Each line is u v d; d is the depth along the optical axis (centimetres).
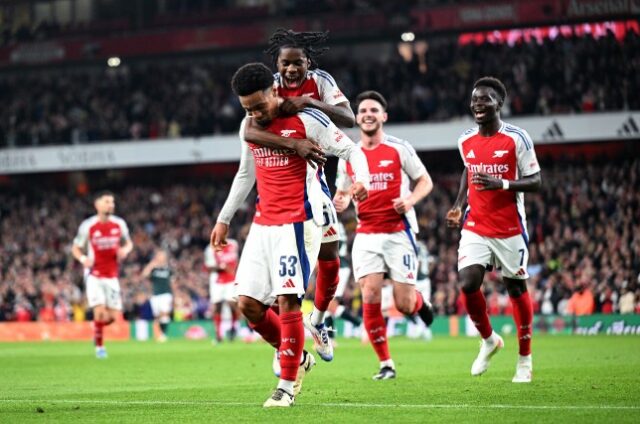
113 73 4194
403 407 791
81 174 4169
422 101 3475
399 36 3584
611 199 3119
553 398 844
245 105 784
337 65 3794
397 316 2662
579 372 1173
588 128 3136
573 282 2695
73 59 3972
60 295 3269
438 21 3434
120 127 3831
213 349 2153
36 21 4128
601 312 2620
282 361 805
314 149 768
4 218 3969
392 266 1180
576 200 3158
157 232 3784
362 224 1188
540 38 3644
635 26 3347
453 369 1323
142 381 1227
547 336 2386
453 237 3194
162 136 3800
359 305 2748
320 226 812
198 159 3622
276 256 796
